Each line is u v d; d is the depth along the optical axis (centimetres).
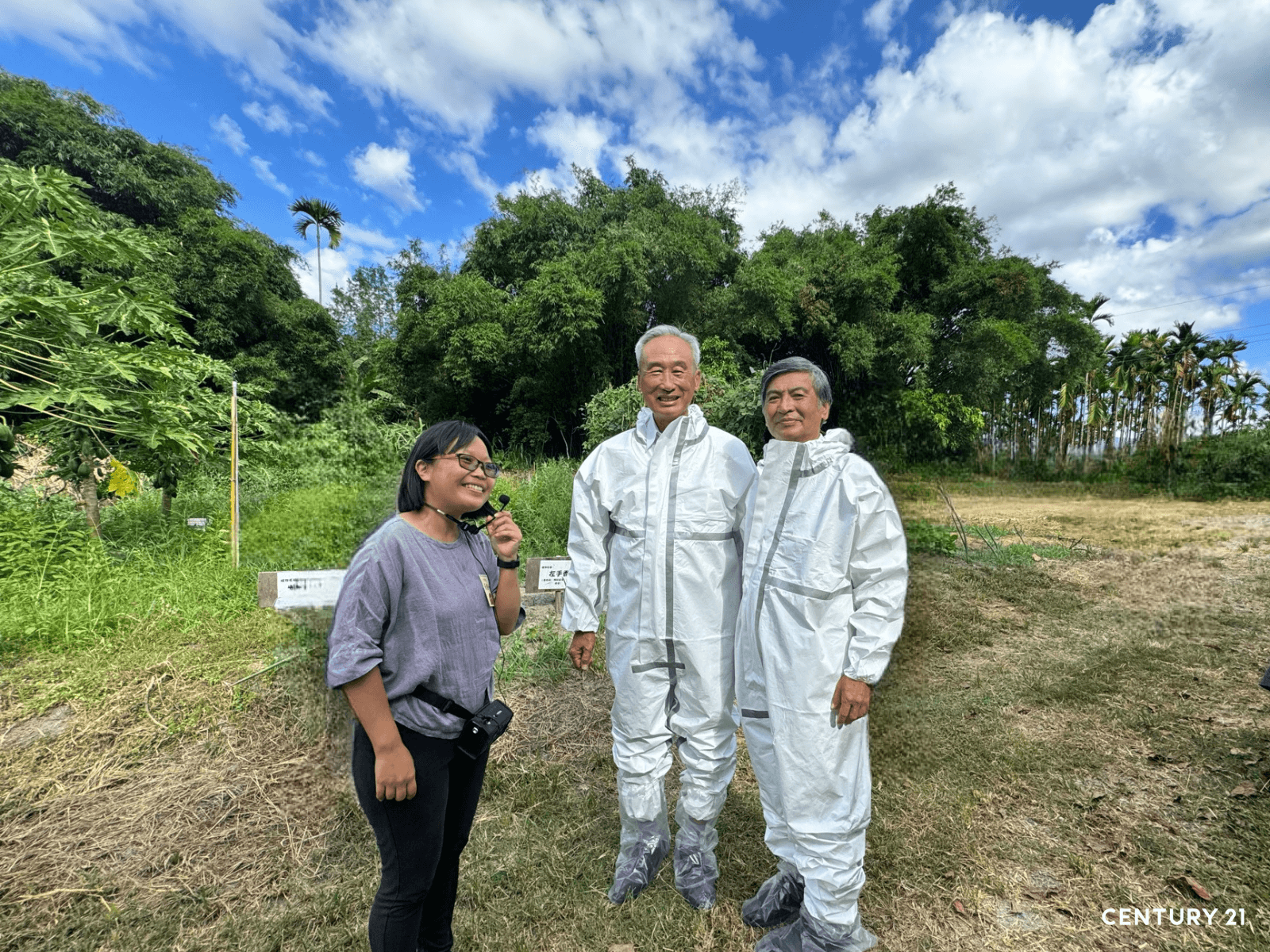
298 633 371
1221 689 356
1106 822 231
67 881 195
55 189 503
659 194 1866
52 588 413
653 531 189
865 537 162
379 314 3158
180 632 386
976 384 1898
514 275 1855
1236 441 1731
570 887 196
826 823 159
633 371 1659
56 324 484
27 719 292
